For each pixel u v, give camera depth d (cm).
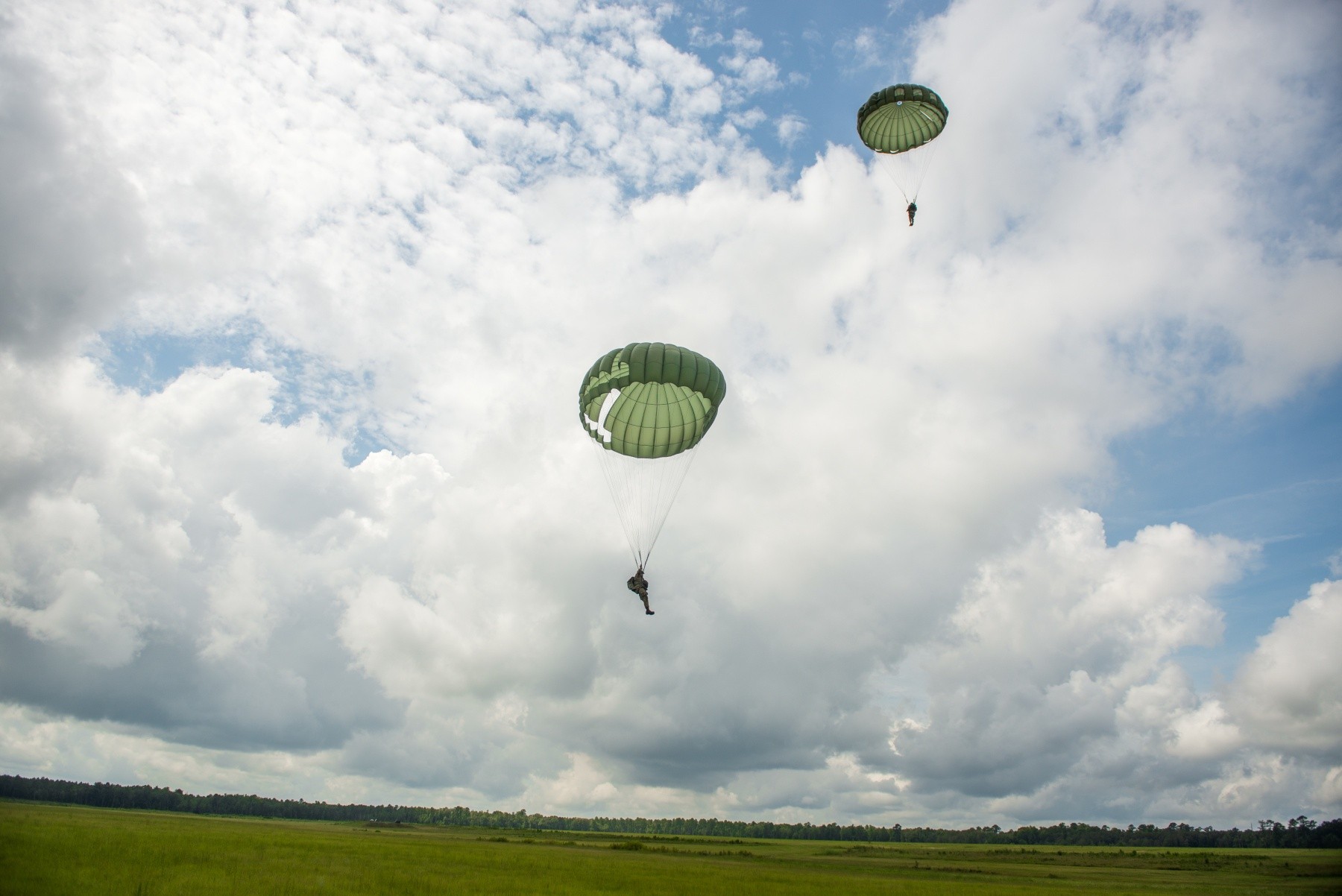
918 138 4691
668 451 4028
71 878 2344
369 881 2744
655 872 4084
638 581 3466
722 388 3703
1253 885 5253
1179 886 5012
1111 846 15588
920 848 12738
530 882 3123
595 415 3856
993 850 11925
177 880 2423
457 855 4434
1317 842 14675
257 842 4256
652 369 3531
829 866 5953
